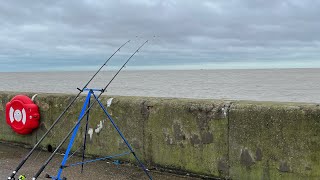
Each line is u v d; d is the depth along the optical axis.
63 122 5.66
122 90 49.22
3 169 5.04
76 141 5.54
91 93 4.19
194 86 65.56
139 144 4.94
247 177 4.12
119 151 5.13
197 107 4.43
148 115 4.84
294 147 3.83
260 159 4.03
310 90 48.34
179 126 4.58
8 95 6.30
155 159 4.81
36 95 5.99
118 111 5.10
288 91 46.12
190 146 4.51
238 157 4.17
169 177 4.57
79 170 4.90
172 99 4.79
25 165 5.18
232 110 4.19
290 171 3.86
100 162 5.22
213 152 4.35
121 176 4.65
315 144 3.71
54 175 4.73
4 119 6.39
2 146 6.25
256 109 4.04
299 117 3.79
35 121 5.88
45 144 5.89
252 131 4.07
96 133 5.33
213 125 4.33
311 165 3.74
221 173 4.30
